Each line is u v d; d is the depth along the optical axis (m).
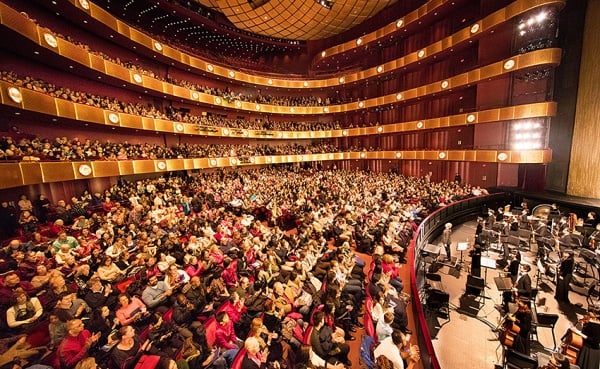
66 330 4.75
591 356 5.32
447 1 22.30
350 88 34.41
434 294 7.60
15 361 4.21
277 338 5.55
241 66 33.62
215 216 13.03
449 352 6.77
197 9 27.27
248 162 28.16
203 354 4.80
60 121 13.87
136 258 7.58
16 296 4.94
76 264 7.34
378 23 29.83
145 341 4.71
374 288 6.78
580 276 9.66
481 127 22.41
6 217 9.61
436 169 26.62
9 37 10.29
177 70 24.92
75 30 15.83
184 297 5.62
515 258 10.39
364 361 4.88
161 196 15.80
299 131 33.31
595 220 14.35
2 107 10.04
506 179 21.66
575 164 17.66
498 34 20.55
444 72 25.33
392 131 29.03
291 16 29.00
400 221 12.62
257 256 8.75
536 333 6.82
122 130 19.09
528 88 19.39
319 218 13.00
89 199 13.47
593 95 16.58
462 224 17.36
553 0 16.38
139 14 24.06
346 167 36.16
